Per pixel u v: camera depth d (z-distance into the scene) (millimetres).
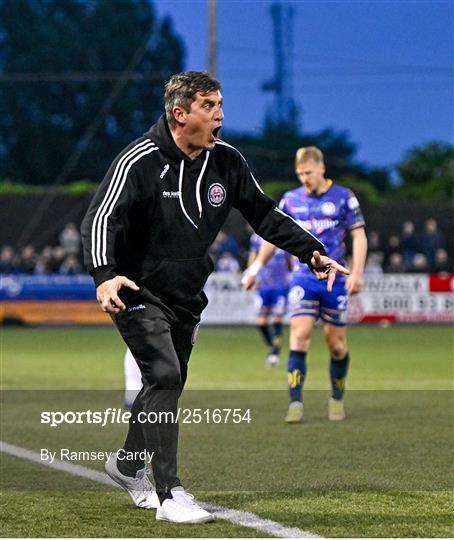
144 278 20797
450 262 114812
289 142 146250
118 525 20031
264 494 23031
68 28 166375
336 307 35031
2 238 117000
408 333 86375
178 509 20094
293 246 21688
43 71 165000
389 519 20344
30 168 164625
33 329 95062
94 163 165000
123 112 165375
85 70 166000
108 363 58906
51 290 99125
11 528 19844
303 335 35000
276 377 50719
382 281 97562
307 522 20094
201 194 20922
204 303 21438
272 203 21828
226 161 21281
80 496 22969
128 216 20578
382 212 116250
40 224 117625
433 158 158250
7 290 98750
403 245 103750
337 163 147000
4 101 164250
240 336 84562
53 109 165375
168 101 20578
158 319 20703
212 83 20484
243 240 109062
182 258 20859
